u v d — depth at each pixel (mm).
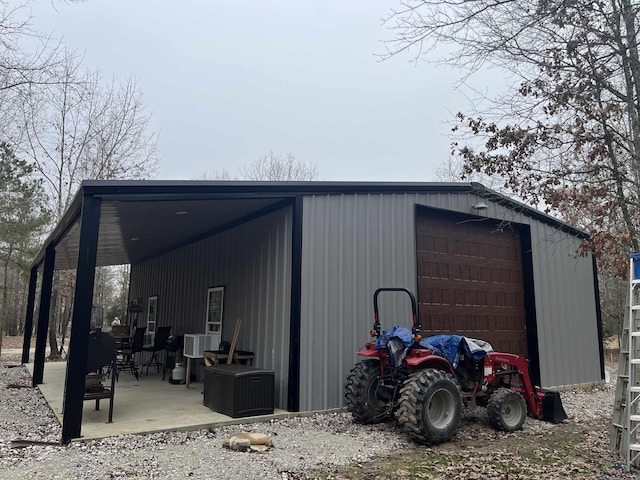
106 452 4090
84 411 5621
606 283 16812
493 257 8516
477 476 3764
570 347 9328
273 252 6602
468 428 5500
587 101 5664
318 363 5926
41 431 4875
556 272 9406
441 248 7684
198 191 5430
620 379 4707
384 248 6809
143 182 5031
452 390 4848
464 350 5512
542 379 8570
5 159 14297
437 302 7418
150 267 12930
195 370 8711
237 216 7449
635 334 4488
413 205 7273
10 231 14695
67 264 12383
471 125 6496
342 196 6535
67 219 6285
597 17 5434
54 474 3492
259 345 6719
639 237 6297
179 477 3512
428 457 4277
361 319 6379
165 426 4863
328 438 4762
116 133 17750
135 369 9156
